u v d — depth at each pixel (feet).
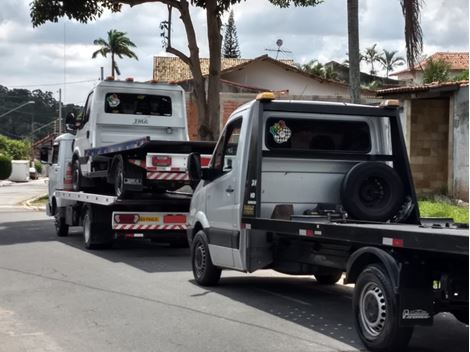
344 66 176.14
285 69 124.47
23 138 301.84
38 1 62.49
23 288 32.94
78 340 23.07
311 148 29.73
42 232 62.28
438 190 71.20
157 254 46.75
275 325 25.41
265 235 28.76
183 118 53.06
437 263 20.33
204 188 33.35
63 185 57.98
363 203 27.61
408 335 20.35
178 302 29.63
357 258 22.03
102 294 31.40
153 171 42.63
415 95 68.33
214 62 65.05
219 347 22.21
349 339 23.27
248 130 29.01
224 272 39.32
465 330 24.97
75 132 56.03
